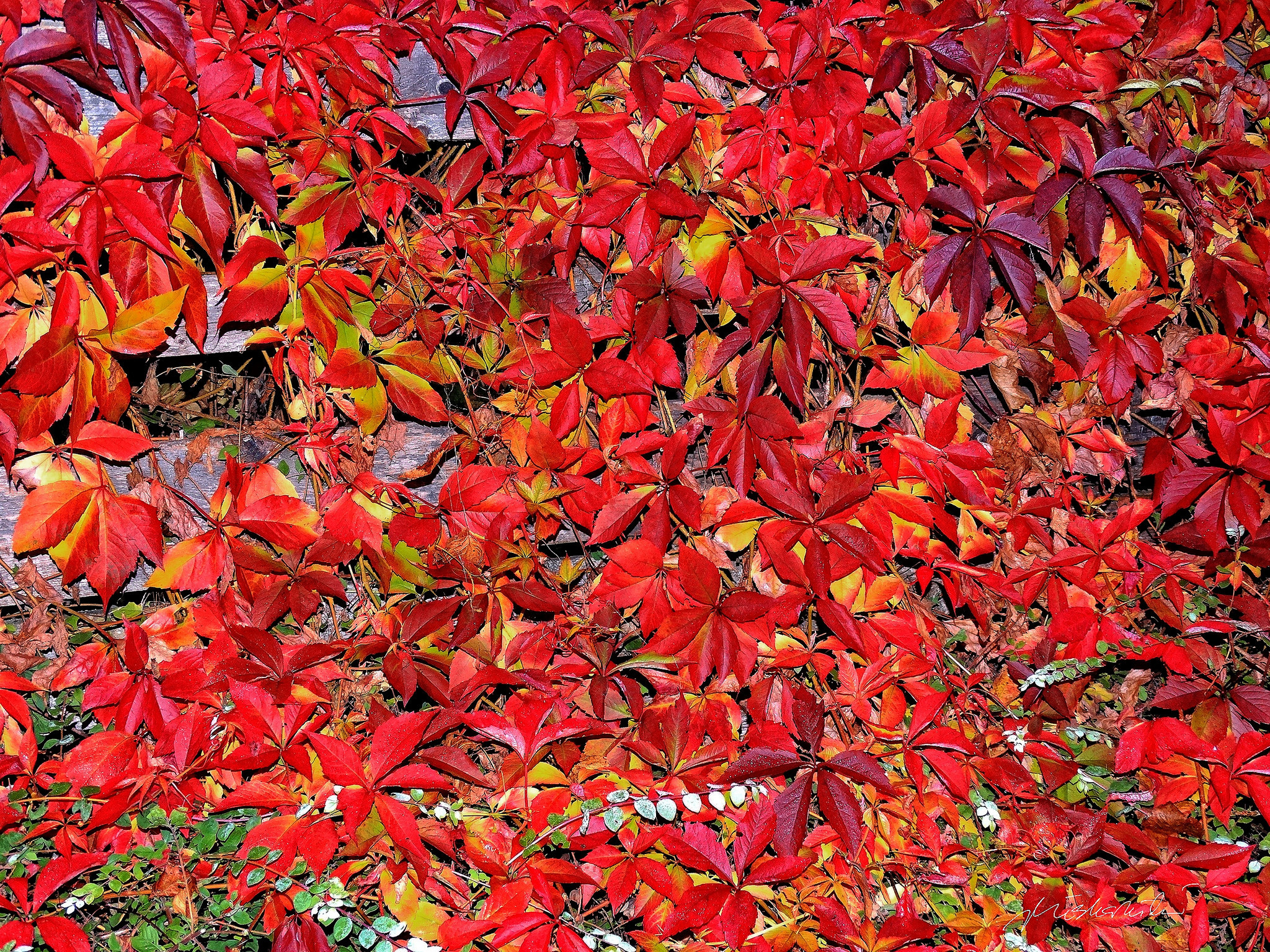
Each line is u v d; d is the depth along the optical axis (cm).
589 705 167
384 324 157
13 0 134
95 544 148
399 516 157
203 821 153
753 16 167
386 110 152
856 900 167
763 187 163
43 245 137
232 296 146
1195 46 175
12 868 146
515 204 161
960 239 164
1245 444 180
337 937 142
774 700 170
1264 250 177
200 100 142
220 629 155
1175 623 178
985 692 182
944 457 168
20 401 139
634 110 162
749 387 161
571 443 166
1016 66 164
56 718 157
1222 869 169
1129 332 174
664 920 159
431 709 156
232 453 160
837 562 166
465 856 156
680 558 159
